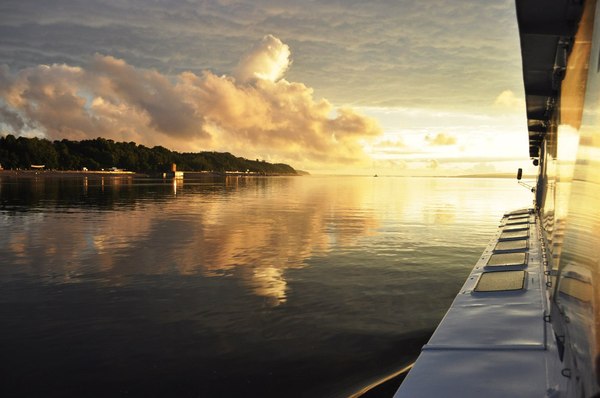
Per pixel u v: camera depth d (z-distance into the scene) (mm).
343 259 15711
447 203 48781
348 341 7844
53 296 10727
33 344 7598
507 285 5375
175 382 6223
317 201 50688
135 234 21938
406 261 15414
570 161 2043
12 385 6113
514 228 12000
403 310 9750
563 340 1970
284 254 16641
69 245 18469
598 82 1371
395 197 61031
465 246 18812
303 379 6336
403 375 6422
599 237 1250
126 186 92000
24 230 23141
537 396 2812
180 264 14680
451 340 3861
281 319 9062
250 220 29109
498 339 3773
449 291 11406
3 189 72125
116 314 9305
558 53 3369
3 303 10109
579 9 2498
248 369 6660
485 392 2904
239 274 13250
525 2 2918
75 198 51500
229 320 8969
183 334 8156
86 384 6164
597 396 974
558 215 2486
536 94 5715
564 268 1810
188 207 40031
